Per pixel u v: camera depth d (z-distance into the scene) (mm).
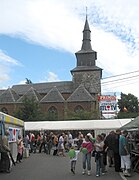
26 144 22969
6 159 12875
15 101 79875
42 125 36875
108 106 59562
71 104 75000
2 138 13086
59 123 36906
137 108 90500
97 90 79312
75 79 81375
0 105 80438
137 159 13141
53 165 16062
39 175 12055
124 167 11672
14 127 18641
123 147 11672
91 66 81812
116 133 12906
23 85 93188
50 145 25375
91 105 73625
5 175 12047
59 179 10945
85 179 10891
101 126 35375
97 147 11953
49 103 76438
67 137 27578
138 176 11508
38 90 89438
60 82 88188
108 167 14508
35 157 21797
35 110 63844
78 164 16875
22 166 15555
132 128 13617
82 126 36094
